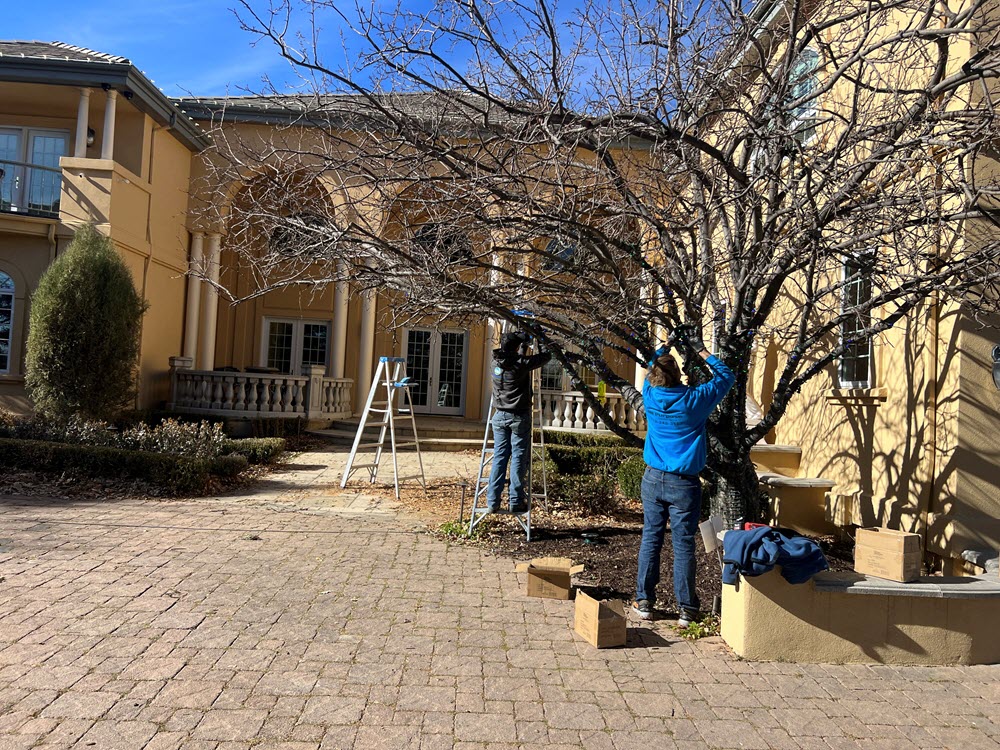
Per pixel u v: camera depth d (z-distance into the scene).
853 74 6.62
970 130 5.01
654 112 5.28
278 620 4.91
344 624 4.90
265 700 3.79
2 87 14.92
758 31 5.75
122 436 10.80
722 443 5.88
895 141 4.99
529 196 4.94
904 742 3.66
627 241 5.65
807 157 5.17
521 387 7.45
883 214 5.15
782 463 9.38
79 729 3.41
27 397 14.42
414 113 5.84
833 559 7.16
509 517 8.29
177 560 6.21
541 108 5.04
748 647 4.62
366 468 11.79
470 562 6.57
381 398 19.77
